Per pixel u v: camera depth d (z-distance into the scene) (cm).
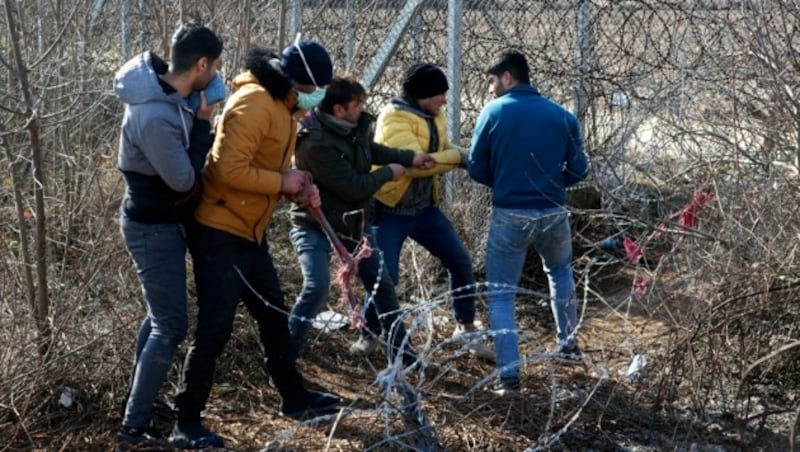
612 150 637
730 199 505
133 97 418
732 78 507
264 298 481
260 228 463
